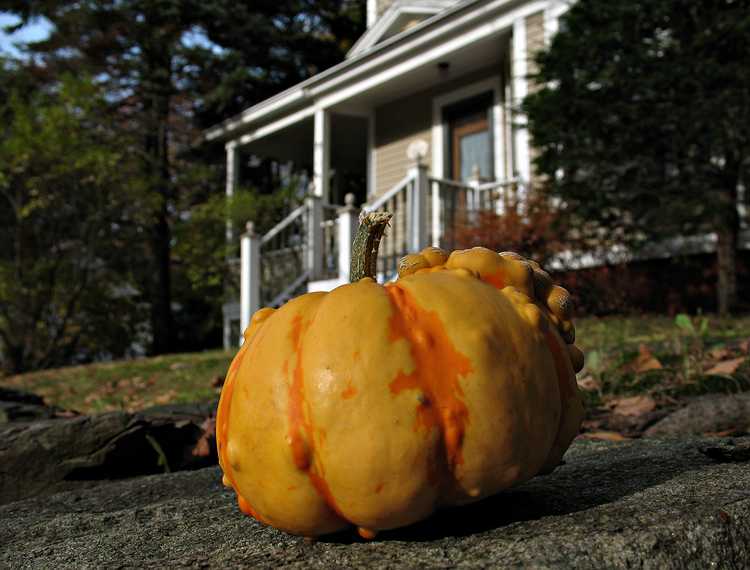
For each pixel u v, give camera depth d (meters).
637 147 6.80
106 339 14.17
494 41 11.04
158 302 15.15
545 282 1.47
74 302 12.78
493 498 1.43
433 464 1.10
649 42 6.77
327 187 14.00
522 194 9.36
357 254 1.41
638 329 6.17
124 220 13.55
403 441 1.08
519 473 1.18
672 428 2.71
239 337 13.44
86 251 12.88
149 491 2.31
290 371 1.17
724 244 6.86
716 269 7.45
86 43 16.84
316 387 1.12
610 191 6.91
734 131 6.28
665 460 1.76
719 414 2.68
